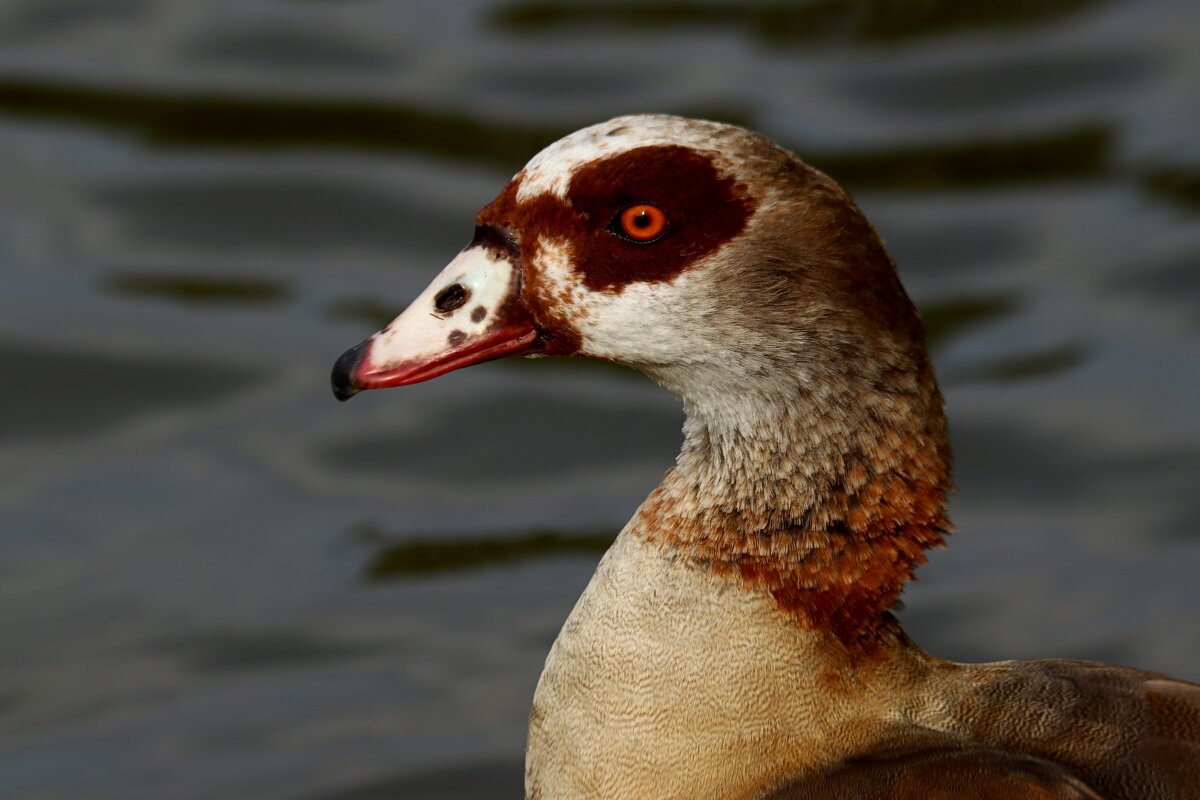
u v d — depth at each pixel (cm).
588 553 1123
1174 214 1370
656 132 663
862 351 643
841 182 1401
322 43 1554
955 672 676
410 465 1202
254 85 1502
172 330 1288
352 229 1372
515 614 1076
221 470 1191
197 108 1479
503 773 957
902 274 1338
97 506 1159
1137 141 1430
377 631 1065
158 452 1203
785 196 650
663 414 1239
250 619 1072
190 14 1598
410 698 1012
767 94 1474
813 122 1443
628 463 1198
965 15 1572
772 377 650
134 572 1106
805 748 643
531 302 682
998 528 1137
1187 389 1220
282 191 1403
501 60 1529
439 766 962
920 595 1089
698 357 661
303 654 1048
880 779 628
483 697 1011
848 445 646
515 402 1253
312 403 1240
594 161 665
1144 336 1272
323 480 1187
